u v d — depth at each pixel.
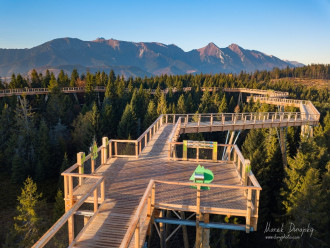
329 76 190.88
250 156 34.19
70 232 7.40
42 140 45.47
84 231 7.91
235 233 26.42
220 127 29.25
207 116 29.55
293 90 120.06
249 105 72.81
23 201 27.19
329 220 25.27
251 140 39.38
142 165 13.58
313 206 23.19
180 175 12.20
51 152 46.81
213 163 14.14
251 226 8.78
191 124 28.06
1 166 48.12
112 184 11.02
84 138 50.75
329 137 45.00
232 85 111.50
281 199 30.28
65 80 88.19
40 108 65.81
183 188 10.71
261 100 62.66
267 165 33.59
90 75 81.12
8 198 40.75
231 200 9.61
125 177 11.84
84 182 11.11
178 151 31.81
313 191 23.44
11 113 55.22
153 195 9.08
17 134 51.06
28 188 27.64
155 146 17.80
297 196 24.53
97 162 16.05
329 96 114.75
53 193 41.94
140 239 7.55
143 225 8.28
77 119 57.59
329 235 25.20
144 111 68.50
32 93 66.56
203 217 9.18
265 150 35.06
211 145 14.27
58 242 18.06
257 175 31.52
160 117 26.27
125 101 72.88
